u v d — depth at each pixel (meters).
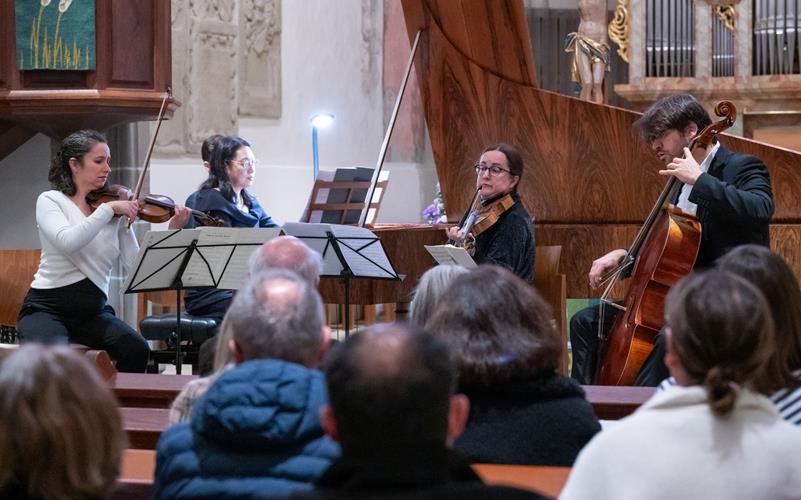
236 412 2.33
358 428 1.77
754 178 5.05
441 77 6.76
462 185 6.84
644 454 2.15
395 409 1.76
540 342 2.82
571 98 6.54
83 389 1.80
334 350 1.86
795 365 2.82
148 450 3.36
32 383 1.77
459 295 2.88
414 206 12.29
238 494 2.30
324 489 1.74
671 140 5.20
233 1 10.50
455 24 6.62
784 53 11.73
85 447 1.78
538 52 13.38
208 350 3.76
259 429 2.32
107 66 7.21
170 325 6.40
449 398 1.82
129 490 2.75
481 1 6.49
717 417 2.16
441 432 1.80
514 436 2.78
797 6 11.65
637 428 2.18
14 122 7.84
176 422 2.86
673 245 5.05
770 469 2.12
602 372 5.19
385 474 1.74
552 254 6.32
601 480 2.16
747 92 11.80
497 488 1.71
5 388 1.77
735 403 2.17
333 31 11.52
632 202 6.55
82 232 5.77
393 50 12.09
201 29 10.20
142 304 7.81
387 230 6.40
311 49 11.30
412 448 1.77
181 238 5.31
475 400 2.82
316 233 5.42
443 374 1.81
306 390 2.38
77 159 6.00
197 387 2.88
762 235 5.09
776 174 6.19
